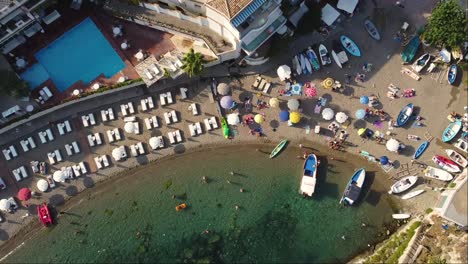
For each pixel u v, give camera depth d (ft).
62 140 182.19
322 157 180.45
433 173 175.22
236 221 179.73
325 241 177.27
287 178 180.55
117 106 182.70
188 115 182.70
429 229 170.40
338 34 183.52
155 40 183.32
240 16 153.38
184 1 164.66
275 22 168.76
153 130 182.19
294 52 182.80
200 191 181.27
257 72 182.60
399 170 177.68
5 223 179.63
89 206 181.47
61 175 175.63
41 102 178.70
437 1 182.80
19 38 178.29
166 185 181.88
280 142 181.37
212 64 179.83
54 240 179.83
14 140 182.39
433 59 181.57
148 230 180.24
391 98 180.65
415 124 179.42
